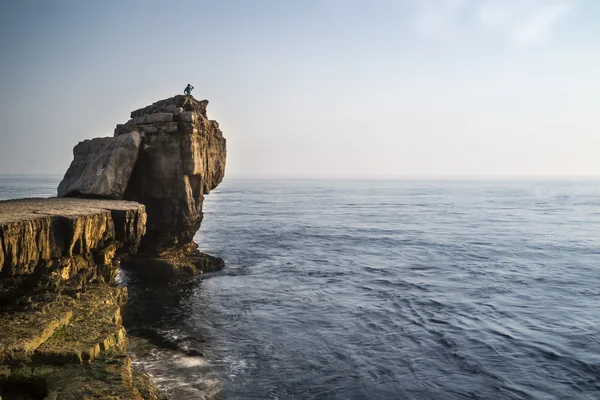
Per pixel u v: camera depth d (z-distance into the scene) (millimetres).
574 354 25031
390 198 174750
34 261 20703
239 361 23453
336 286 39031
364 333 27938
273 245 59906
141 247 41281
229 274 42406
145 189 39719
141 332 26875
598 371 23047
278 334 27562
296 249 57062
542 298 35625
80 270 25625
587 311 32438
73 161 46312
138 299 33281
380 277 42438
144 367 22031
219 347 25188
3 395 15758
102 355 18203
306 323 29609
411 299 35219
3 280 19953
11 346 16672
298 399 19922
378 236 68812
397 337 27344
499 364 23781
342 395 20406
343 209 121125
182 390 19906
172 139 39062
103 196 36188
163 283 37812
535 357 24656
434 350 25484
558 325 29516
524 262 49562
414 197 181250
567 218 96750
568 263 49062
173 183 39469
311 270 45062
